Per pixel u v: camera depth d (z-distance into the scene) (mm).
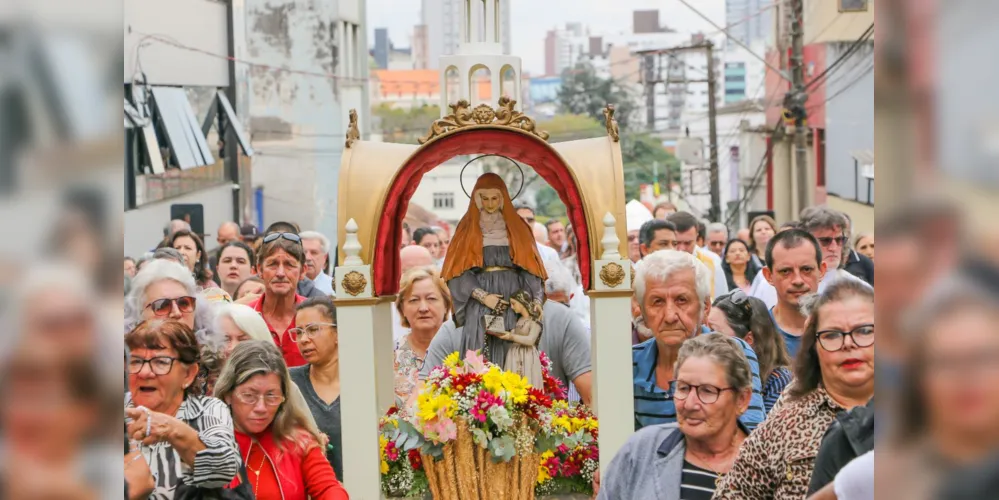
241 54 31094
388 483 5961
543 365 6594
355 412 5859
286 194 34000
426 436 5496
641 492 4582
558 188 6391
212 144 27281
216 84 27766
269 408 4945
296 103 33875
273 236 7590
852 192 25078
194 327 6133
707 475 4516
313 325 6543
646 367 6195
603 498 4695
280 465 4957
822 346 4012
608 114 6168
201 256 9852
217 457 4398
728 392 4453
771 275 7039
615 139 6125
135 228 19469
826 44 27156
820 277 6922
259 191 33531
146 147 19188
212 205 26906
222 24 28203
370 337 5844
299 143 34031
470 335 6262
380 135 53844
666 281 5984
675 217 9992
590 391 7051
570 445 5719
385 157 6047
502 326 6207
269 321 7574
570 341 7184
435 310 7734
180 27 24719
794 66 29016
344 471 5852
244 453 4926
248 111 31219
